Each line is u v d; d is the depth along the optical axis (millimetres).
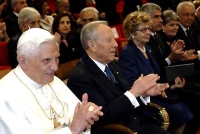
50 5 7684
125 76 2979
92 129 2525
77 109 2002
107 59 2557
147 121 2777
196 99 3357
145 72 3049
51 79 1997
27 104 1953
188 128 3412
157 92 2721
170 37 3832
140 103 2752
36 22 3932
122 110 2426
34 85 2014
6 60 3977
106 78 2562
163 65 3561
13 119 1878
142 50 3188
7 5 6102
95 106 1927
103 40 2510
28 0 6062
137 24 3064
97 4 7121
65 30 4082
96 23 2559
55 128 2014
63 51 4020
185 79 3314
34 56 1908
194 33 4660
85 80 2477
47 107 2045
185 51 3785
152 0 7273
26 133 1866
